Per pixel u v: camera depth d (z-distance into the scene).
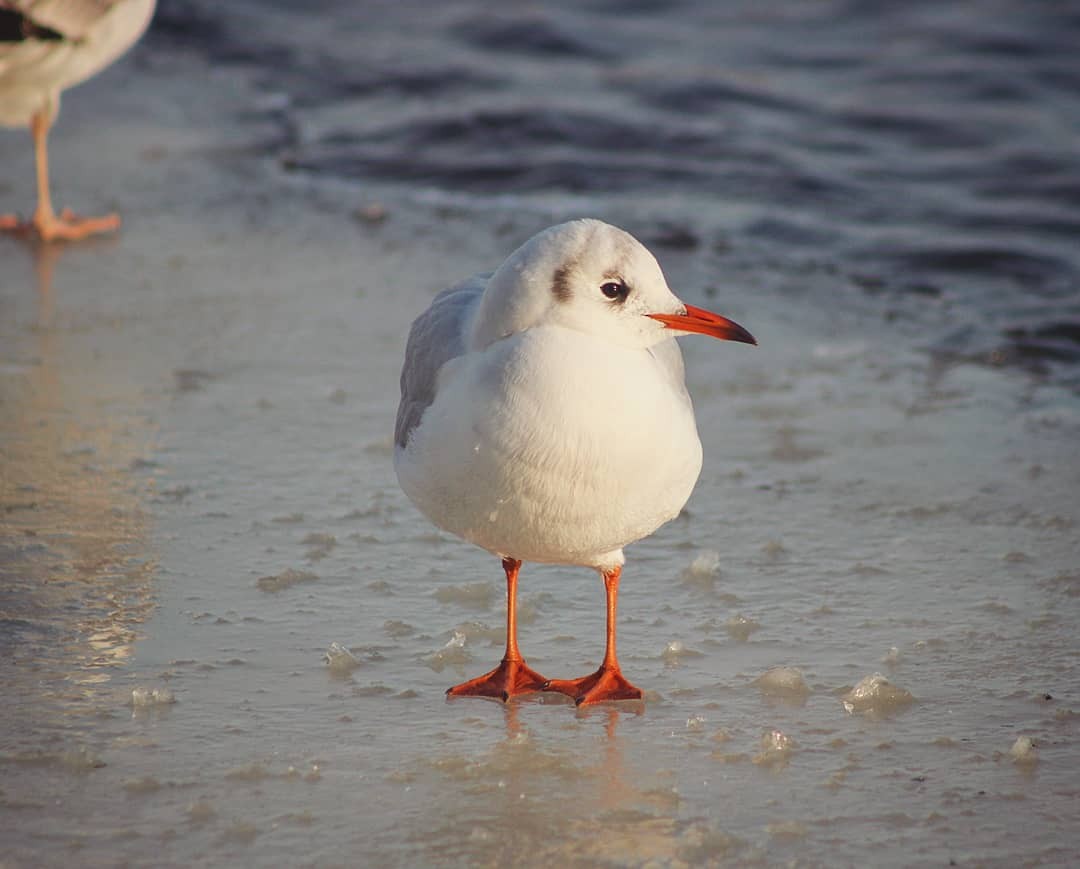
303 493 11.77
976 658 9.41
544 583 10.66
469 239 18.64
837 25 28.33
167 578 10.32
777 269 17.97
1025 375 14.94
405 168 21.53
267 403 13.54
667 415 8.52
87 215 19.22
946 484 12.26
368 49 27.02
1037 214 20.09
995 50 26.88
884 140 22.94
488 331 8.55
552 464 8.25
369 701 8.85
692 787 7.96
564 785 7.97
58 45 18.34
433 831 7.48
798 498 11.98
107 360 14.48
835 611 10.09
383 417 13.29
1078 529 11.38
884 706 8.84
